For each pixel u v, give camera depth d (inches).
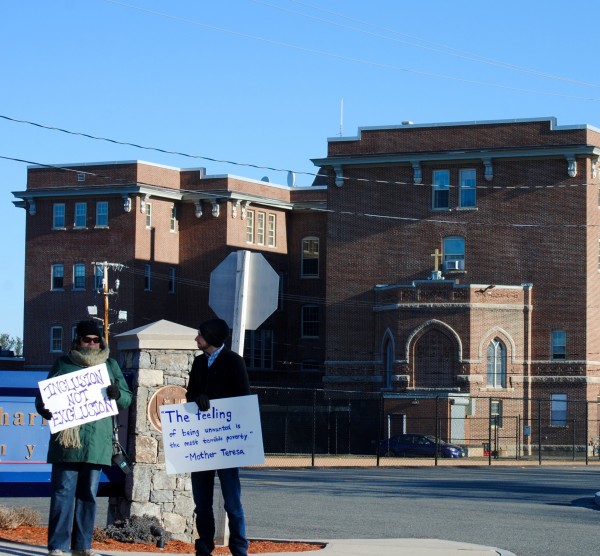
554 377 2445.9
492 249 2527.1
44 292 3043.8
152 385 564.1
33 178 3048.7
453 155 2532.0
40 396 440.8
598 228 2506.2
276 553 532.1
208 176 2989.7
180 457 455.8
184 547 538.9
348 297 2623.0
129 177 2925.7
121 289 2923.2
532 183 2502.5
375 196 2620.6
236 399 458.6
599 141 2502.5
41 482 530.6
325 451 2482.8
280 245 3132.4
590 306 2460.6
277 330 3105.3
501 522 779.4
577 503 980.6
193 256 3009.4
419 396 2391.7
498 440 2379.4
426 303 2431.1
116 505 575.5
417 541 607.2
